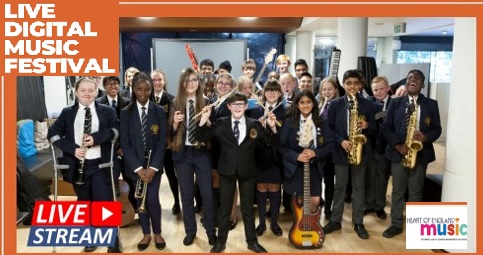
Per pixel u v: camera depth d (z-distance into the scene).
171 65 7.94
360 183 3.33
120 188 3.66
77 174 2.82
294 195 3.10
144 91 2.85
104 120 2.84
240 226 3.55
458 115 2.94
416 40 11.49
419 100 3.16
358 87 3.26
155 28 7.57
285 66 4.32
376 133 3.36
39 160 4.37
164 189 4.65
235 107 2.81
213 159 3.21
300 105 3.04
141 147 2.90
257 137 2.86
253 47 8.55
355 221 3.38
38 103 5.18
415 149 3.08
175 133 3.01
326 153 3.05
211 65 4.27
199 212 3.85
